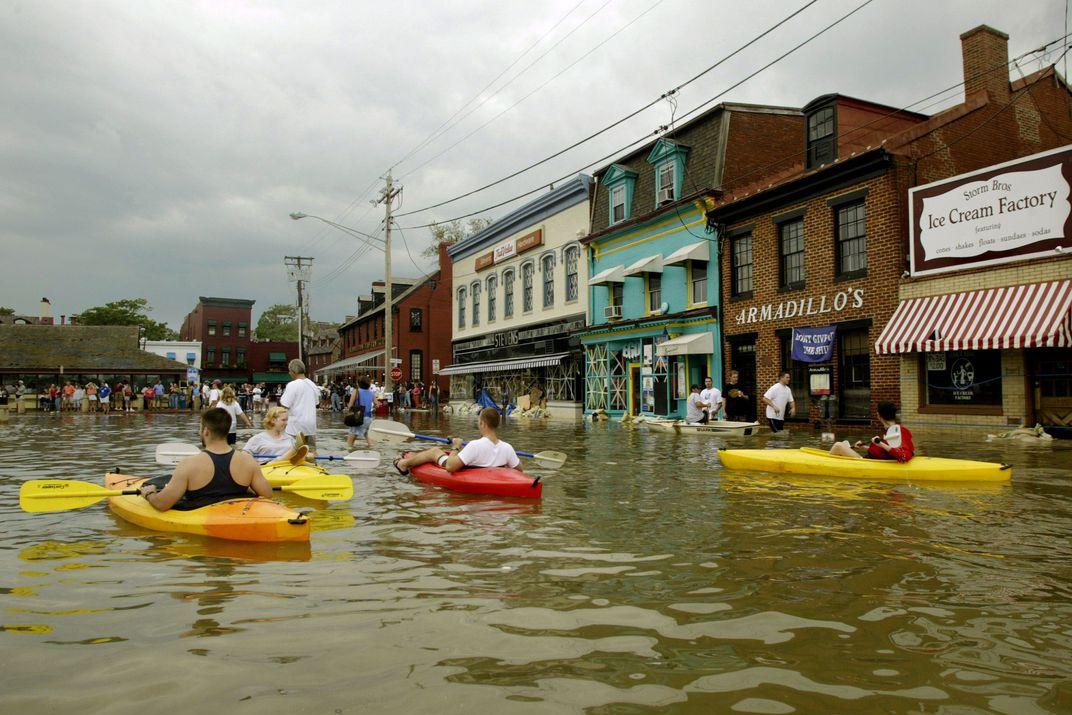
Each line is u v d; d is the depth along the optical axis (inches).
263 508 230.4
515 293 1312.7
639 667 122.8
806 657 127.4
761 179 869.2
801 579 177.2
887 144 634.2
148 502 251.6
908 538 221.8
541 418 1119.0
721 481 353.7
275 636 136.9
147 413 1456.7
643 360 949.8
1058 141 758.5
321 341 3179.1
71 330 1943.9
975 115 688.4
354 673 119.4
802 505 282.5
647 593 165.9
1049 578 176.9
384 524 249.0
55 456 496.1
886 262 647.1
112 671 119.6
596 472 392.2
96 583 173.5
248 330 2792.8
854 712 106.2
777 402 653.3
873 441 377.4
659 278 952.3
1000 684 116.2
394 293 2130.9
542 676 119.0
